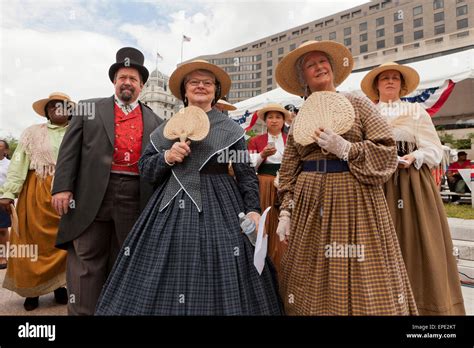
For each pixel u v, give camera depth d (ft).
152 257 5.09
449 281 6.21
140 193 6.65
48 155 9.43
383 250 4.83
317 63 5.85
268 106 9.80
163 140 5.97
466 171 22.44
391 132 5.16
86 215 6.37
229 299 4.83
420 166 6.22
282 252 8.34
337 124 5.07
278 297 5.72
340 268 4.80
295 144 5.93
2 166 14.34
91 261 6.47
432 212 6.20
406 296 5.00
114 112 6.97
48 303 9.57
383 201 5.15
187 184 5.39
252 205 5.82
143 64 7.45
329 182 5.17
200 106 6.16
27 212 9.16
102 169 6.49
